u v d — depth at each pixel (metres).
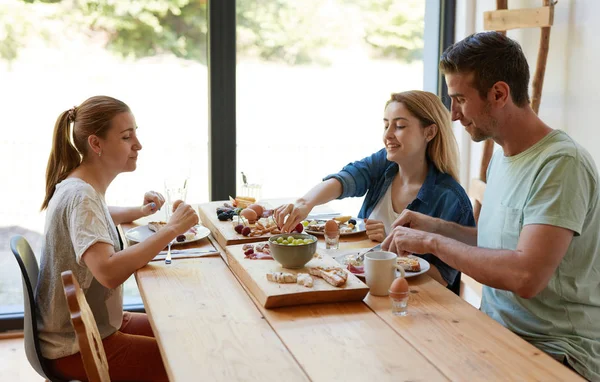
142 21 3.22
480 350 1.45
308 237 1.93
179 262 2.10
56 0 3.12
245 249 2.06
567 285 1.76
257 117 3.44
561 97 3.05
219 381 1.31
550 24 2.96
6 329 3.19
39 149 3.22
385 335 1.53
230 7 3.27
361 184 2.59
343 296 1.73
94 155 2.11
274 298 1.68
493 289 1.92
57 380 1.99
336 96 3.53
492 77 1.77
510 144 1.87
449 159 2.43
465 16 3.58
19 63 3.13
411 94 2.41
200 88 3.35
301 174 3.55
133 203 3.37
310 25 3.42
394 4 3.54
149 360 2.04
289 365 1.38
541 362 1.39
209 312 1.67
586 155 1.76
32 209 3.27
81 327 1.36
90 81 3.22
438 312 1.68
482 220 2.00
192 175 3.42
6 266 3.24
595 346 1.77
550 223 1.67
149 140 3.33
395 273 1.81
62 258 1.98
